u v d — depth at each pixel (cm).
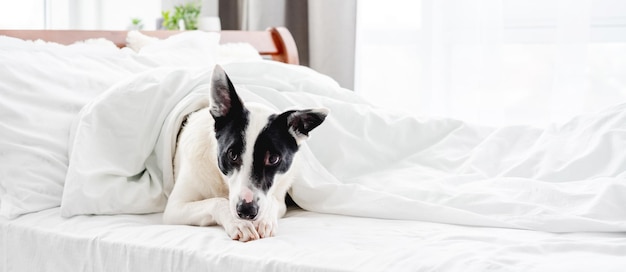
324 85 238
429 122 229
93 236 156
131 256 148
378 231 158
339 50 383
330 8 381
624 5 358
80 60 228
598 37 365
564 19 348
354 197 183
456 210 168
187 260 142
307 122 163
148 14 379
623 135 190
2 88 192
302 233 156
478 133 229
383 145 221
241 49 296
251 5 390
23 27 332
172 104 196
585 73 349
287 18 402
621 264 124
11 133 183
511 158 209
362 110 226
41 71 206
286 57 340
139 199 182
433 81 385
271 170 156
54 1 353
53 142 189
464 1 371
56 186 181
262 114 159
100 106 191
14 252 166
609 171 185
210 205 164
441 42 380
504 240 145
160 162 195
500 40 368
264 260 134
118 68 234
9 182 177
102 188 177
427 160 217
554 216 158
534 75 374
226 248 143
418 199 184
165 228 160
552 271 121
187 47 267
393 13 399
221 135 158
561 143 203
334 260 131
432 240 146
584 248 138
